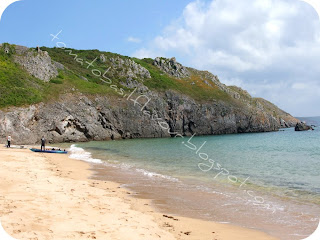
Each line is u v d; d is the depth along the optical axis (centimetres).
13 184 1222
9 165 1806
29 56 5528
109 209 977
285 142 5084
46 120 4678
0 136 3956
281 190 1436
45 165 1998
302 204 1178
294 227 898
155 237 746
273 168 2227
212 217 992
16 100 4434
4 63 5062
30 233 696
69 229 748
